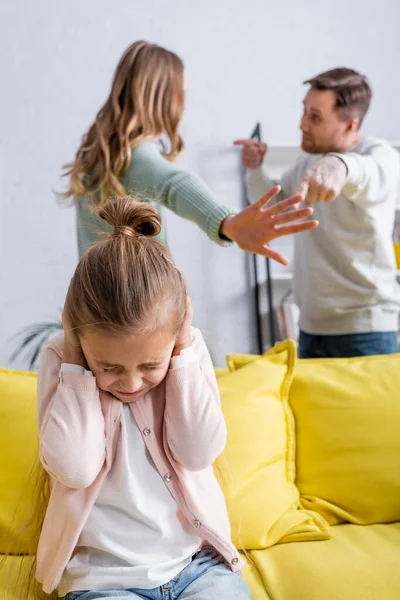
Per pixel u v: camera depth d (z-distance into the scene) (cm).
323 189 164
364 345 213
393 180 202
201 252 309
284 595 113
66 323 103
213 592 101
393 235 314
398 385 150
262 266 312
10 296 292
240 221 135
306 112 217
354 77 213
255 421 141
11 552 128
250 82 316
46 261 295
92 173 171
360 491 142
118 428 109
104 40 300
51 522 105
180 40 309
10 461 131
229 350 311
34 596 112
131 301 95
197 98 311
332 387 150
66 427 102
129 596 99
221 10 313
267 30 318
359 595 110
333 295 215
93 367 102
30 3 293
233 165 314
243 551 131
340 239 209
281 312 297
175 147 181
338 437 145
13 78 292
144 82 167
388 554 124
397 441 144
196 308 309
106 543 102
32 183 294
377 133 330
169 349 103
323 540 133
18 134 293
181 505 108
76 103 297
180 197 149
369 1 328
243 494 133
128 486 105
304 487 145
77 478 100
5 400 137
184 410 108
